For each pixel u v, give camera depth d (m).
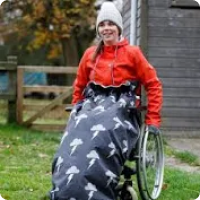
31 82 65.12
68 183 9.81
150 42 25.73
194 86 25.94
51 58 62.16
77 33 49.91
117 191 10.70
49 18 46.47
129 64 11.47
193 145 23.08
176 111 25.91
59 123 27.42
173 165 18.47
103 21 11.59
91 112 10.73
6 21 52.44
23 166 17.12
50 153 20.12
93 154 10.02
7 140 22.31
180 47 25.84
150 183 12.61
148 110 11.76
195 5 25.58
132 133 10.70
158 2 25.66
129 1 29.19
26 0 46.69
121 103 10.88
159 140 12.67
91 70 11.70
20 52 68.81
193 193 13.91
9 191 13.59
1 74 29.39
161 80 25.86
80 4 46.12
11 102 27.09
